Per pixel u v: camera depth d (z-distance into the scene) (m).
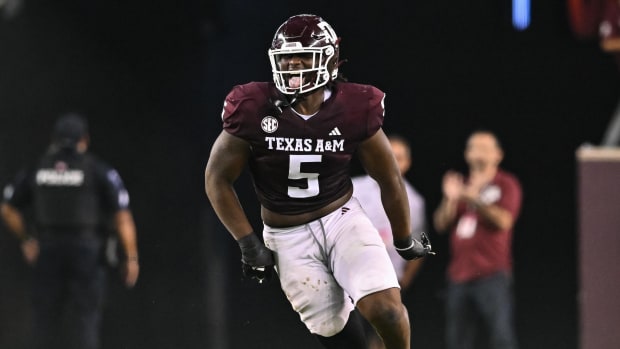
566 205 47.25
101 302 30.55
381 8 45.66
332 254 17.28
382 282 16.78
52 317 30.12
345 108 16.50
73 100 41.44
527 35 45.88
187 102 42.28
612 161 25.45
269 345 42.03
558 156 47.00
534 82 46.47
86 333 30.03
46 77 40.94
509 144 47.12
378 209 26.62
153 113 42.28
